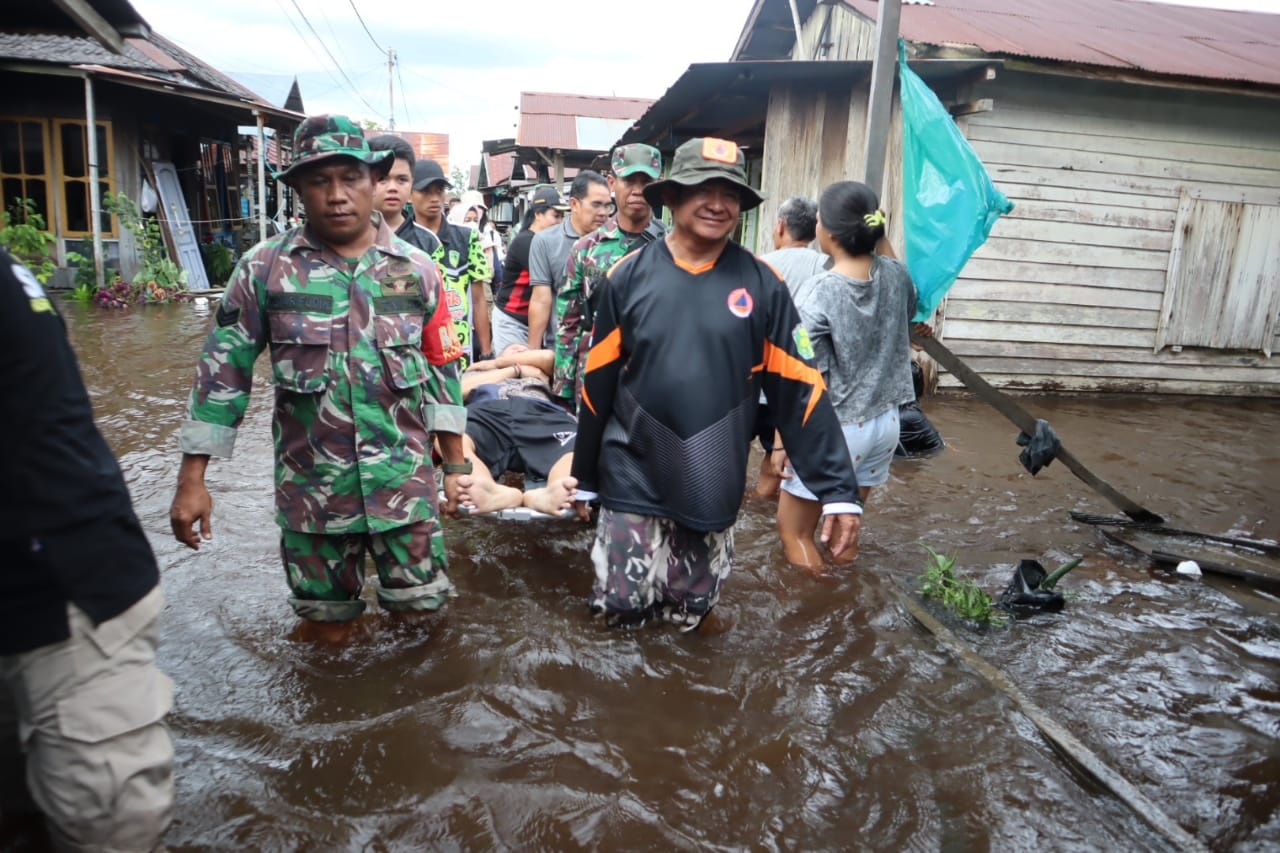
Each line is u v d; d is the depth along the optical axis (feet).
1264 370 32.60
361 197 9.11
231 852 7.01
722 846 7.27
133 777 6.04
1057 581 12.75
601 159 68.95
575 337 15.12
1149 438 24.00
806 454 10.16
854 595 12.15
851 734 8.84
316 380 9.27
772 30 43.06
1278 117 30.78
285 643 10.25
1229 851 7.40
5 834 7.08
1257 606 12.45
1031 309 30.32
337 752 8.29
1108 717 9.32
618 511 10.25
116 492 6.05
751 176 46.96
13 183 48.39
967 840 7.39
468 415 15.42
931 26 30.27
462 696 9.23
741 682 9.74
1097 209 30.14
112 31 12.98
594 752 8.41
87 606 5.77
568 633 10.59
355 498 9.60
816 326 12.19
